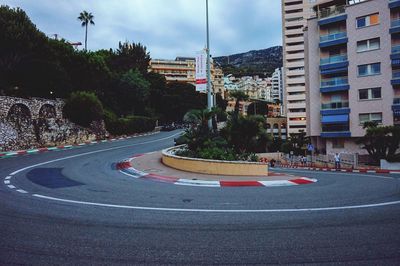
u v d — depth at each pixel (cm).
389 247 495
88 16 7650
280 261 441
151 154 2342
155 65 14088
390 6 3634
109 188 1055
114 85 5919
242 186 1157
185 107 8719
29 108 3067
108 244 508
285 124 9844
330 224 625
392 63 3603
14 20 3400
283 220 655
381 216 689
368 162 3634
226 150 1748
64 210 737
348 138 3975
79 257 455
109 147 3212
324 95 4197
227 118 2134
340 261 441
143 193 964
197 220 653
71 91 4100
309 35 4353
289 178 1404
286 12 9756
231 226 610
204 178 1322
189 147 1947
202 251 479
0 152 2531
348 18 3944
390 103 3631
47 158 2159
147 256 459
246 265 429
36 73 3522
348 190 1078
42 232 569
